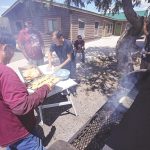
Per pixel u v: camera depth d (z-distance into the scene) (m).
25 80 2.50
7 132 1.39
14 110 1.17
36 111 3.48
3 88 1.15
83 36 14.44
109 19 20.23
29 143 1.50
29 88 2.16
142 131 1.55
